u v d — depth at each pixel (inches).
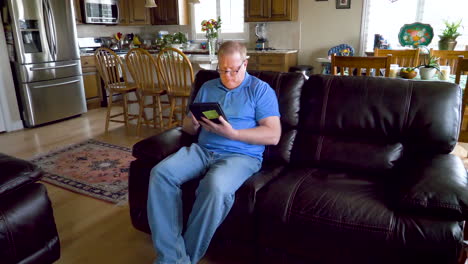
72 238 75.1
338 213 51.3
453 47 136.9
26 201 59.6
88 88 198.4
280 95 74.0
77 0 196.2
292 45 211.5
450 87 63.6
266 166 70.1
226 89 69.6
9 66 154.1
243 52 67.6
